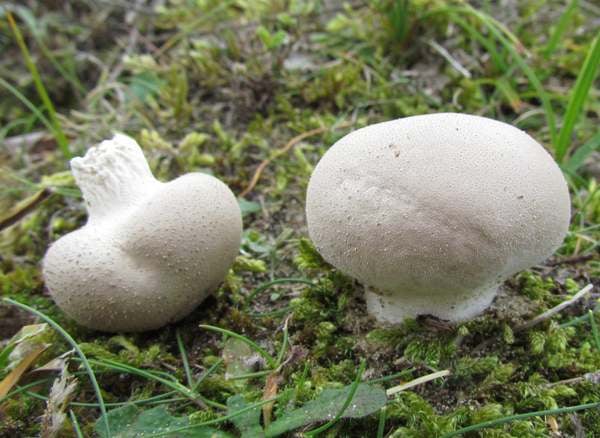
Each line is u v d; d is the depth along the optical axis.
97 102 0.21
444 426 0.10
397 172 0.09
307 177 0.16
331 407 0.10
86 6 0.25
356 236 0.10
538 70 0.19
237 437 0.10
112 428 0.10
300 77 0.19
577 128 0.17
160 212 0.11
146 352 0.11
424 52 0.20
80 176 0.12
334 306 0.12
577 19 0.21
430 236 0.09
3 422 0.11
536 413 0.09
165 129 0.18
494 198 0.09
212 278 0.11
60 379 0.10
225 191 0.12
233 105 0.18
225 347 0.11
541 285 0.12
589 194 0.15
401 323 0.11
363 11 0.22
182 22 0.23
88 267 0.11
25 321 0.13
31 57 0.23
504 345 0.11
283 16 0.21
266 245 0.14
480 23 0.20
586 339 0.11
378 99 0.18
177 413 0.11
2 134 0.20
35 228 0.16
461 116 0.10
